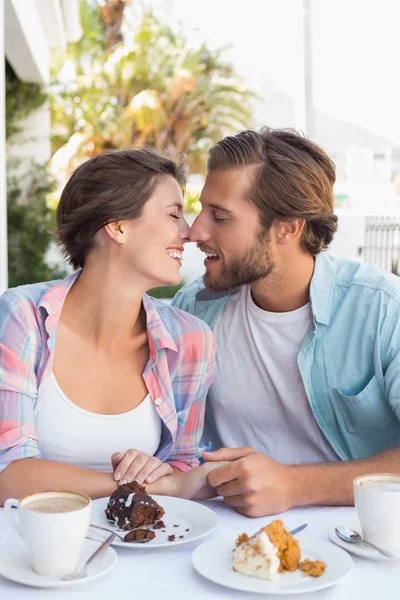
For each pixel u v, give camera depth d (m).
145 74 15.98
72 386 1.62
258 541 1.06
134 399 1.66
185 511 1.35
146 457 1.51
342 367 1.85
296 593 1.01
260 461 1.40
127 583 1.06
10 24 6.80
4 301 1.63
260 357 1.92
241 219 1.81
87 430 1.61
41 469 1.45
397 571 1.11
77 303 1.65
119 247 1.59
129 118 15.30
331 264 1.91
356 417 1.86
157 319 1.68
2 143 5.13
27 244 10.46
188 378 1.76
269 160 1.80
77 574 1.05
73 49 15.42
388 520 1.14
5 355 1.55
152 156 1.61
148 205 1.58
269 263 1.83
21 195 10.68
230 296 1.98
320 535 1.27
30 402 1.55
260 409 1.97
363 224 7.83
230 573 1.07
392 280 1.86
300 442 1.97
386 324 1.79
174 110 16.41
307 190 1.81
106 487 1.45
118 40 16.66
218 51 17.05
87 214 1.57
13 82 10.48
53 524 1.02
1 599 1.00
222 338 1.97
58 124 14.80
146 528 1.26
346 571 1.06
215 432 2.05
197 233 1.84
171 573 1.09
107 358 1.66
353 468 1.46
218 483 1.39
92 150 14.98
